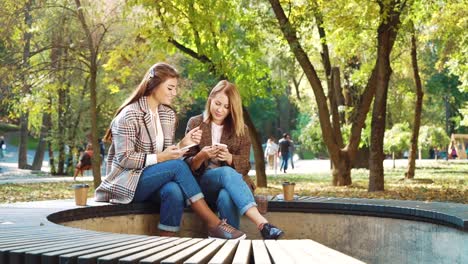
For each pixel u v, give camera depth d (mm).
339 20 17156
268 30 18562
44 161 49125
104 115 32531
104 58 20953
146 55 18688
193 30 17562
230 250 3074
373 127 16172
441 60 25547
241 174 5867
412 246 5656
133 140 5562
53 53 21391
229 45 17750
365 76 22562
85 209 5391
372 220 5996
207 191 5719
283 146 31891
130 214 5688
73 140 31344
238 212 5617
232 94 5977
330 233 6172
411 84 31375
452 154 47719
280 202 6242
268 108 62531
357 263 2682
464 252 4957
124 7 16766
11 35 19297
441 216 5254
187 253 2895
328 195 15156
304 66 17703
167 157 5520
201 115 6145
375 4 15859
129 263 2641
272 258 2877
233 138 5980
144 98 5707
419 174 27859
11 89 19531
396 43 23156
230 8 17734
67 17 19750
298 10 18125
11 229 4000
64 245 3178
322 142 33844
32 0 18719
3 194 17156
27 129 38031
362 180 22297
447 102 50375
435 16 20828
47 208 5348
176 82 5820
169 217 5461
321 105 18156
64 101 30156
